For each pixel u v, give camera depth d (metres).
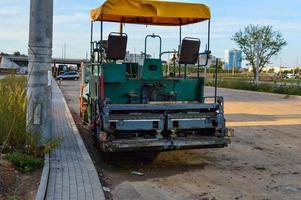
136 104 7.65
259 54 51.91
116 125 7.41
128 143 7.38
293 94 30.45
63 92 31.70
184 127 7.77
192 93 8.68
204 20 9.20
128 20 9.74
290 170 7.64
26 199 5.18
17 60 55.44
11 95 8.01
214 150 9.44
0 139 7.43
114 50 7.98
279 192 6.25
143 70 8.34
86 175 6.49
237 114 17.03
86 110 11.12
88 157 7.70
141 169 7.68
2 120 7.50
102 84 7.98
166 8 8.19
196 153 9.09
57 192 5.63
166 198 5.93
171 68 9.34
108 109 7.43
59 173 6.55
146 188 6.43
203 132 8.04
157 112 7.72
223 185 6.62
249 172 7.47
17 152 6.92
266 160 8.47
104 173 7.36
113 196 6.00
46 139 7.55
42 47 7.62
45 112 7.59
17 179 5.98
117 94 8.20
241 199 5.90
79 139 9.51
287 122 14.52
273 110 18.83
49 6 7.68
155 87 8.40
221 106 8.07
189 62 8.70
